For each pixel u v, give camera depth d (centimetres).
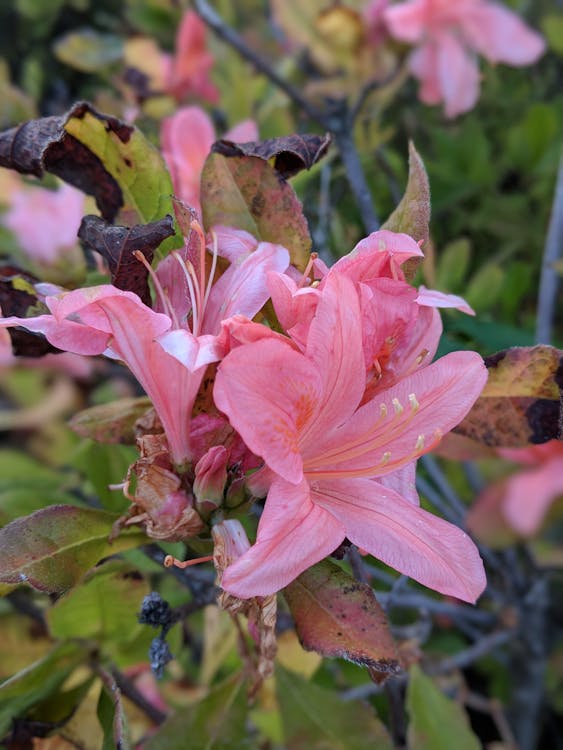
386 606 19
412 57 29
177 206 13
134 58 29
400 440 13
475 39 29
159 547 16
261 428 11
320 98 31
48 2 44
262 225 14
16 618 19
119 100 32
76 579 13
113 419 16
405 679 23
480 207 33
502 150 36
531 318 31
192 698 25
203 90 30
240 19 38
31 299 14
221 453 12
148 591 17
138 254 12
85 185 14
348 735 18
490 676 35
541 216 32
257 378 11
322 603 12
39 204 20
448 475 30
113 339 12
